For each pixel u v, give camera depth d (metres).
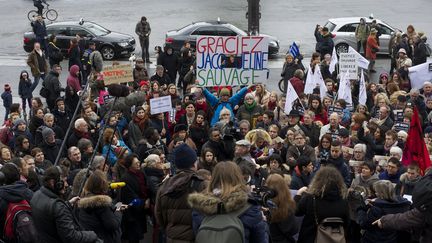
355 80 20.44
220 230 6.01
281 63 29.91
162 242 10.53
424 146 11.36
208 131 14.57
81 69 25.94
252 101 16.31
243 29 35.81
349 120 16.92
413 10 39.25
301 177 10.94
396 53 27.17
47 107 19.08
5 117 22.30
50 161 13.50
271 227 8.71
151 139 13.39
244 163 10.98
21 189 8.56
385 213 8.86
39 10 34.94
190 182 7.03
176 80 26.98
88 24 31.58
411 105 16.33
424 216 7.73
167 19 37.94
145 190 10.38
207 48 17.83
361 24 29.75
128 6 41.06
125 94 10.34
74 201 8.59
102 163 10.84
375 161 12.95
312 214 8.34
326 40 28.31
